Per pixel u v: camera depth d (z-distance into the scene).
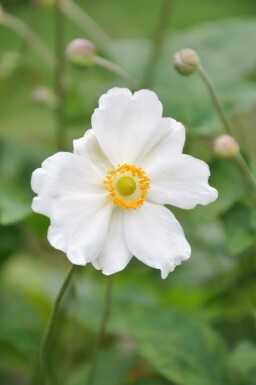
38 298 0.67
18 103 0.74
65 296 0.62
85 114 0.68
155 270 0.65
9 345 0.60
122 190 0.45
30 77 0.73
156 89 0.67
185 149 0.58
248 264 0.61
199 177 0.44
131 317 0.54
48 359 0.60
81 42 0.56
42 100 0.66
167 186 0.45
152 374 0.59
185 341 0.52
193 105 0.58
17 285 0.70
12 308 0.65
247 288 0.61
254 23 0.70
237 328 0.63
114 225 0.45
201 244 0.64
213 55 0.69
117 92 0.44
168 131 0.45
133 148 0.45
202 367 0.52
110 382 0.56
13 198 0.59
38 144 0.71
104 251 0.45
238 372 0.52
